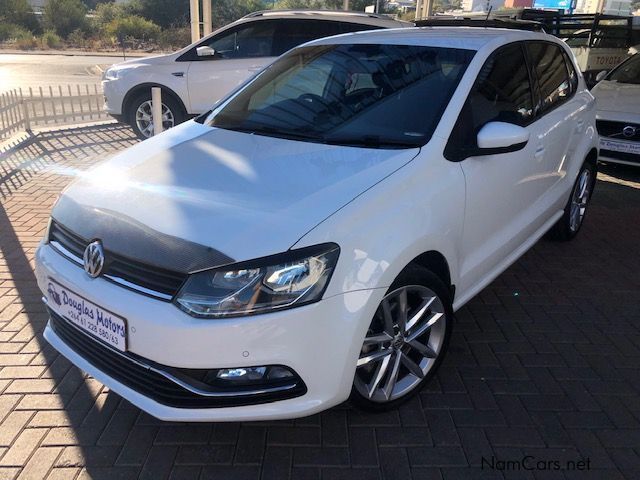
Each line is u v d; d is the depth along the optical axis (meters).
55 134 8.86
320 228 2.27
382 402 2.71
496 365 3.23
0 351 3.23
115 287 2.33
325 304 2.24
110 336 2.33
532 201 3.87
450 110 3.00
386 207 2.48
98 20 34.66
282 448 2.59
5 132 8.34
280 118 3.36
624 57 12.60
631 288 4.22
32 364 3.13
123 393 2.40
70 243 2.60
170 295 2.21
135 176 2.78
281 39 8.00
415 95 3.15
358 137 3.00
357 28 7.72
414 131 2.95
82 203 2.66
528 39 3.89
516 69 3.64
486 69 3.30
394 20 7.82
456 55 3.34
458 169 2.89
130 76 8.23
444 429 2.72
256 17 8.02
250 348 2.17
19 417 2.74
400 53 3.48
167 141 3.26
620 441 2.67
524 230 3.74
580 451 2.61
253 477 2.43
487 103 3.25
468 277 3.15
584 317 3.79
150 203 2.50
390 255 2.42
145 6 35.12
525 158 3.54
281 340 2.19
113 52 27.39
